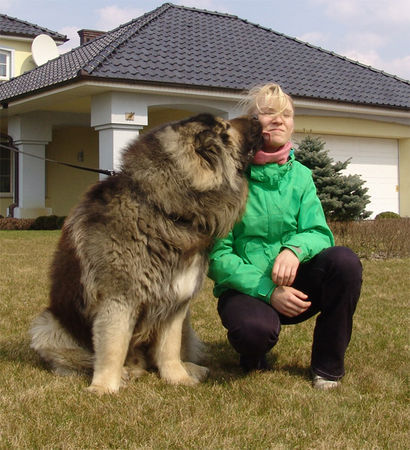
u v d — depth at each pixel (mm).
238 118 3443
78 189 20406
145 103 13289
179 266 3289
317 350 3527
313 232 3527
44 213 17391
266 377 3617
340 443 2641
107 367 3303
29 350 4227
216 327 5090
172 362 3605
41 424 2809
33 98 14211
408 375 3697
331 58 18625
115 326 3262
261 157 3438
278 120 3398
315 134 16297
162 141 3250
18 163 17422
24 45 21828
